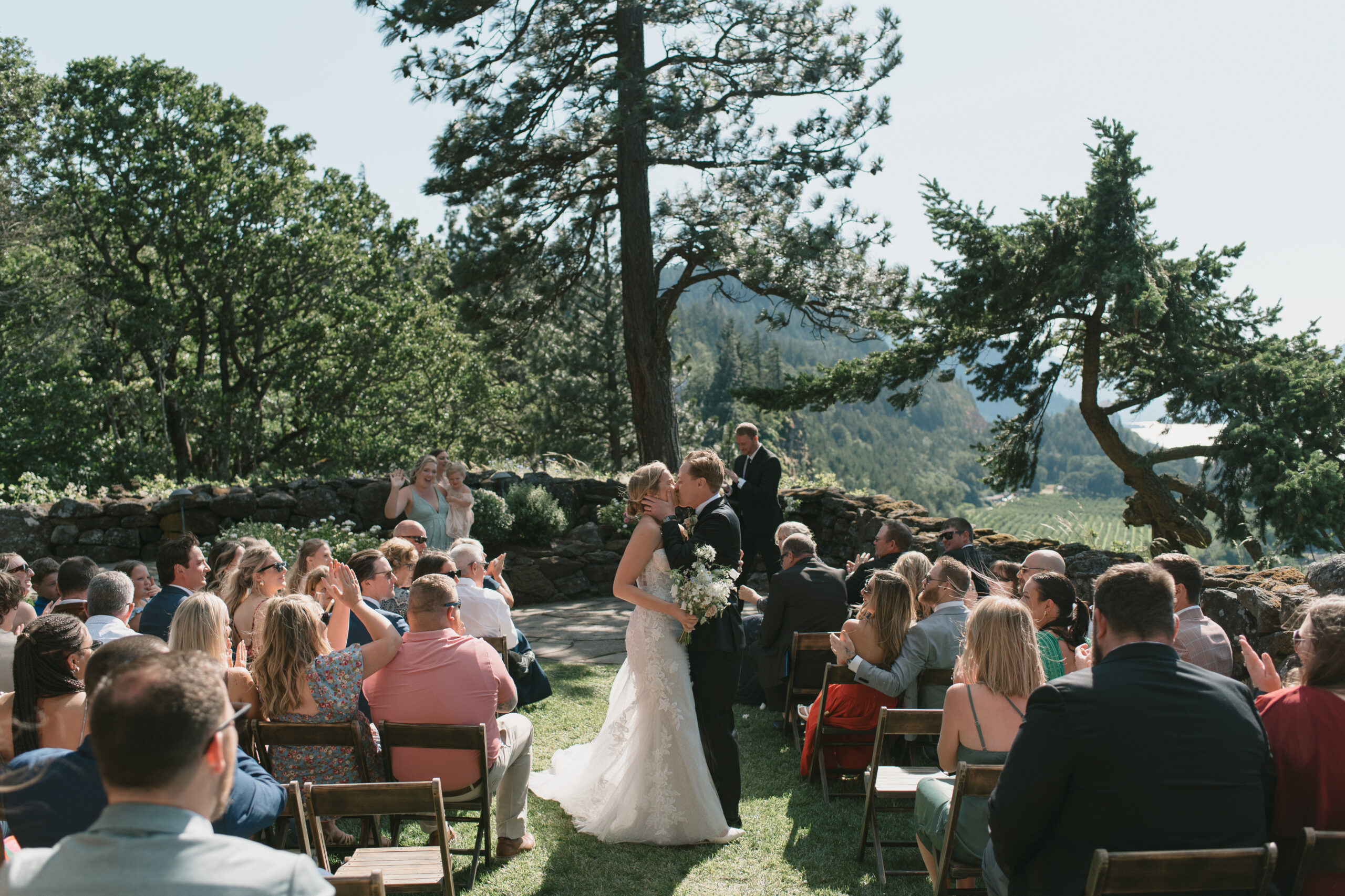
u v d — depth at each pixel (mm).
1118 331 13719
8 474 21891
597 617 9516
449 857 2949
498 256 14305
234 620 4664
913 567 5156
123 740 1406
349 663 3545
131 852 1378
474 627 5676
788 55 13500
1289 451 11297
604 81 12516
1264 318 13633
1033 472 15586
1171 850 2141
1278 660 4941
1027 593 4074
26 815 2256
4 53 23328
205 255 23578
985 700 3168
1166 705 2238
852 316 13867
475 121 13234
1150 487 13531
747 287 13891
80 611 4496
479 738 3412
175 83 24188
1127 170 12648
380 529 11641
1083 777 2246
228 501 11297
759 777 4859
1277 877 2383
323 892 1459
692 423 32812
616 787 4113
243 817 2482
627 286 14367
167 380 26109
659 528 4090
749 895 3535
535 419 29016
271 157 25406
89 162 23625
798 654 5285
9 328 23062
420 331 27094
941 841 3135
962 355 14695
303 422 26922
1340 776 2312
